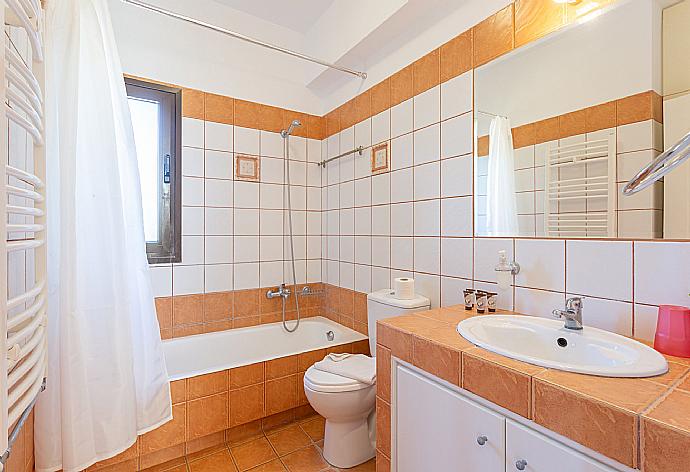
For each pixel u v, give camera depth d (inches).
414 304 71.3
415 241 79.5
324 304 115.8
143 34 88.4
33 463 49.9
